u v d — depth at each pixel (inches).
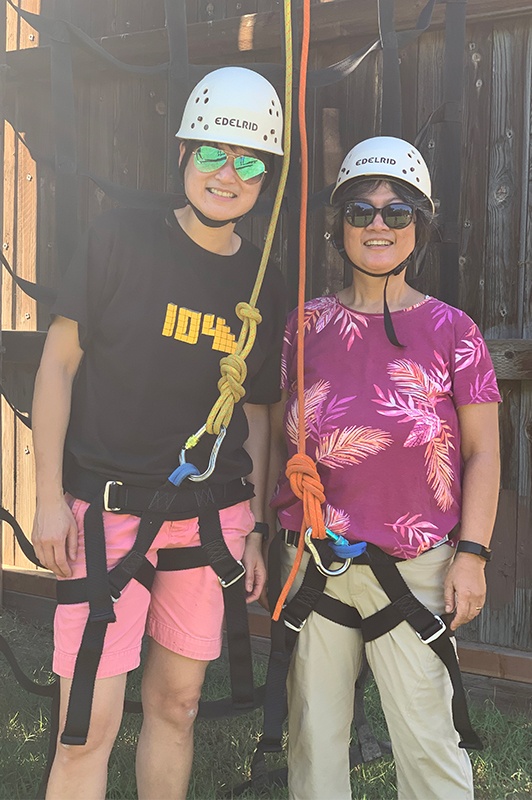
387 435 71.9
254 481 81.4
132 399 70.6
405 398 72.4
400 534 72.7
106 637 70.5
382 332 74.5
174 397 71.5
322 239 131.6
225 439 74.5
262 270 73.2
